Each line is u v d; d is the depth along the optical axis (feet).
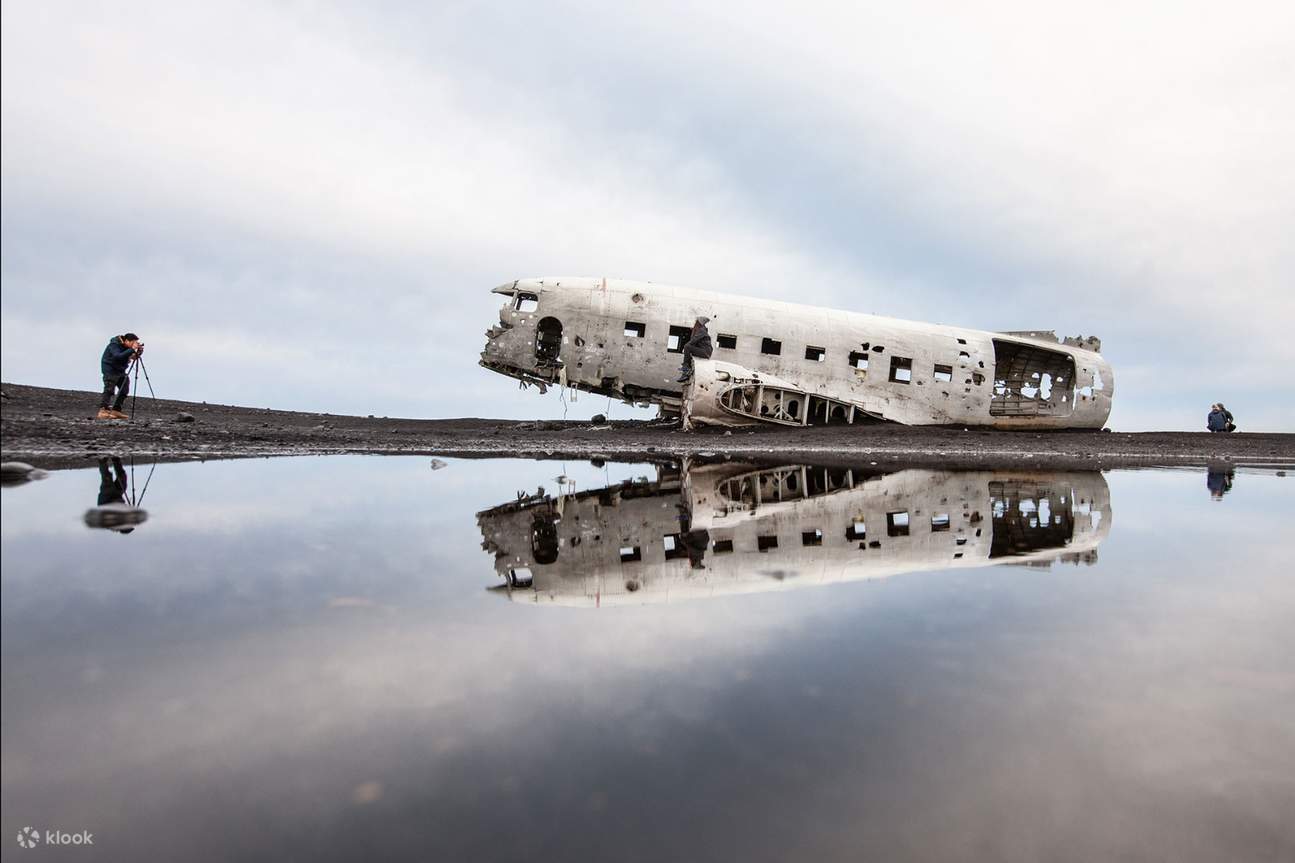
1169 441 60.39
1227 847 3.94
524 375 66.64
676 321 66.18
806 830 3.84
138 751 4.25
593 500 19.21
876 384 70.18
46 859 3.21
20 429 31.32
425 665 5.97
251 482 19.67
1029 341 75.87
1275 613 8.25
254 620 6.94
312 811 3.74
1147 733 5.08
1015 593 9.18
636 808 3.96
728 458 36.55
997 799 4.19
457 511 15.79
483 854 3.49
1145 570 10.61
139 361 41.39
